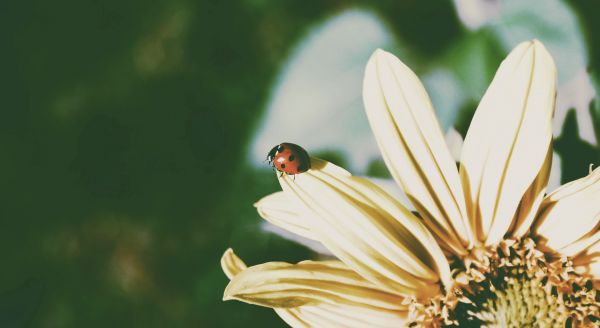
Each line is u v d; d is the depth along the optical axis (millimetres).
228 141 307
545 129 215
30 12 344
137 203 317
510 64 214
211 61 312
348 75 291
